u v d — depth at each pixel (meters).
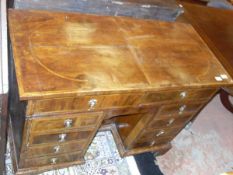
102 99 1.25
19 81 1.06
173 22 1.78
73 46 1.28
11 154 1.55
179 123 1.78
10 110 1.59
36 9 1.44
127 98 1.32
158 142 1.91
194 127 2.39
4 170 1.47
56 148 1.42
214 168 2.13
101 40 1.38
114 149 1.92
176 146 2.16
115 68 1.28
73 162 1.61
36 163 1.49
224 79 1.52
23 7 1.42
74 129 1.35
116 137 1.92
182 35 1.69
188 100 1.58
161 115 1.60
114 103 1.31
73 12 1.49
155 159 2.00
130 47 1.43
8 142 1.64
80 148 1.52
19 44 1.19
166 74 1.38
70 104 1.19
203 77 1.47
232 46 2.03
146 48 1.47
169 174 1.95
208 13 2.30
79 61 1.23
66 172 1.68
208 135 2.37
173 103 1.54
